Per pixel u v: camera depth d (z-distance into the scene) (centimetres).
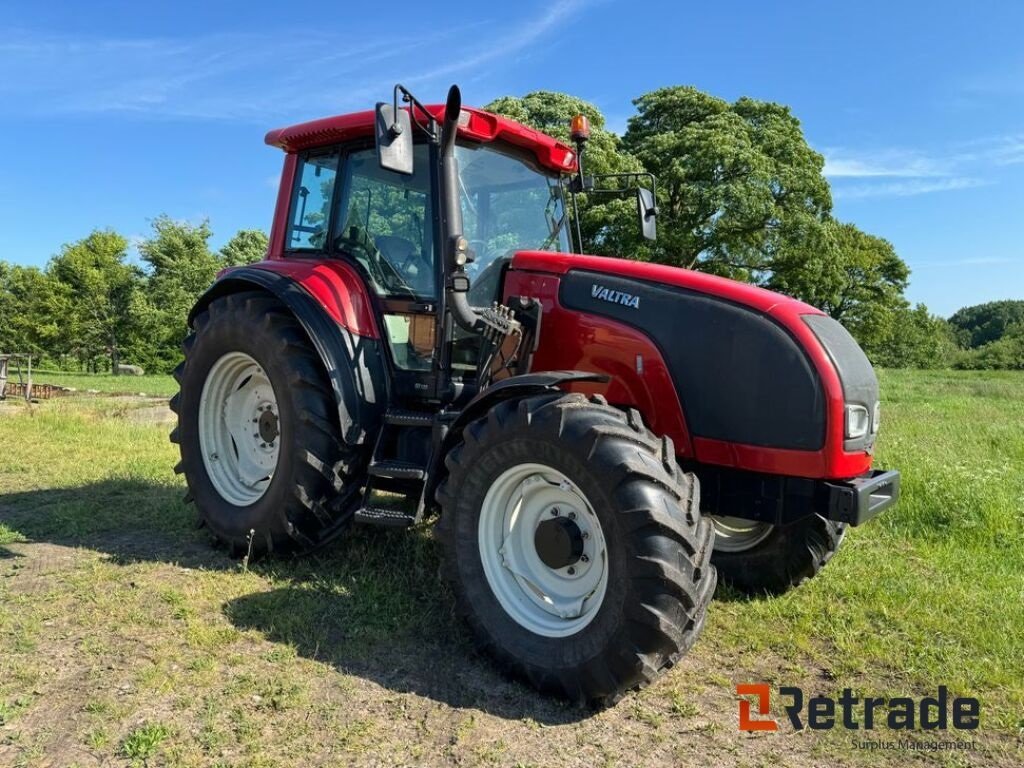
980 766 235
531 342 343
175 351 4019
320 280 384
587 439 259
